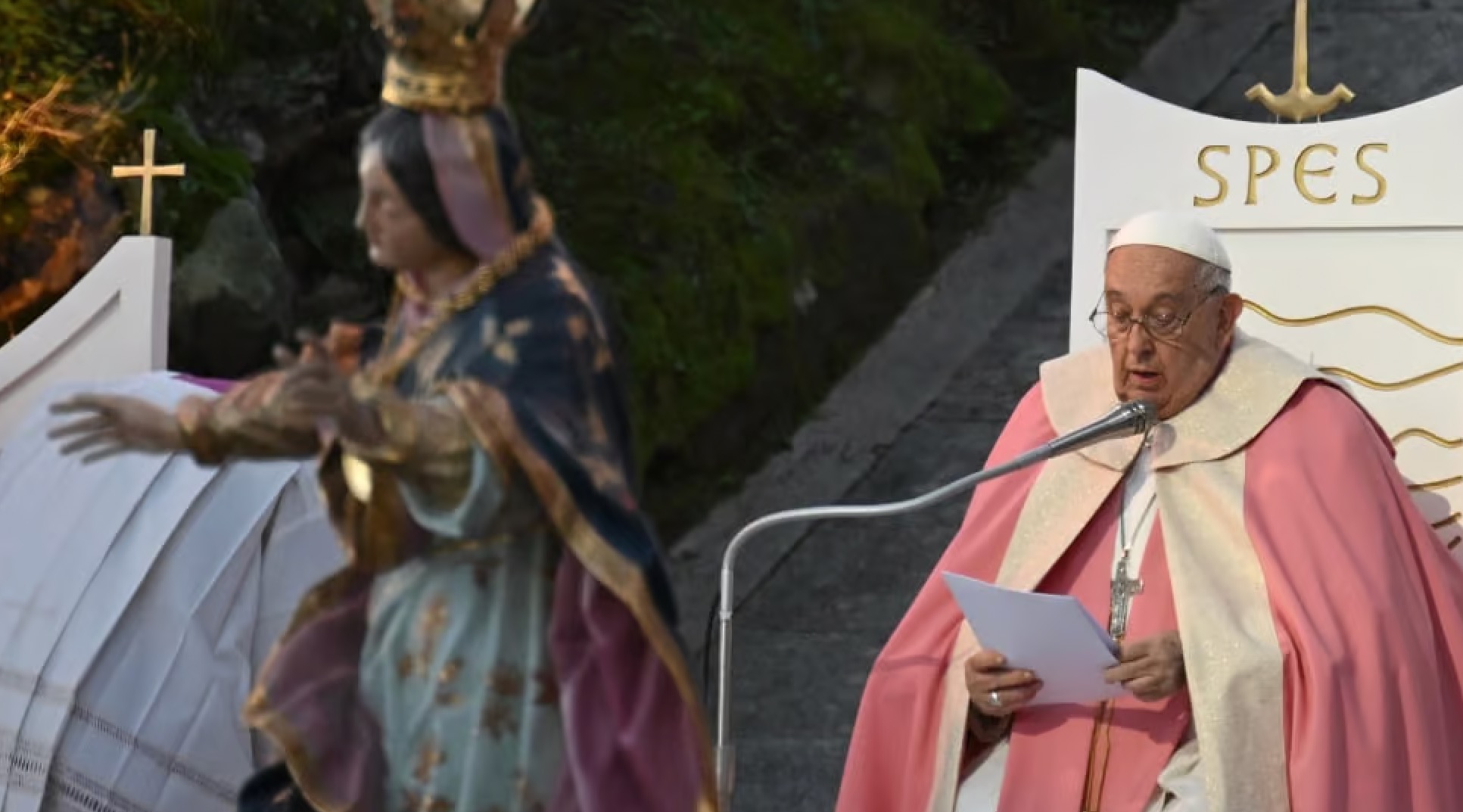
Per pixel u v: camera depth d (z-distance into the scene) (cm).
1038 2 4166
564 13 3603
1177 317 2034
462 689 1391
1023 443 2158
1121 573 2067
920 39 3997
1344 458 2020
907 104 3934
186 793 1977
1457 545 2162
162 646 1994
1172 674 1947
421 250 1387
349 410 1320
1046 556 2089
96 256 2806
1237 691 1930
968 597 1912
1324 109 2261
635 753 1389
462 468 1342
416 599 1405
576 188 3469
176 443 1359
